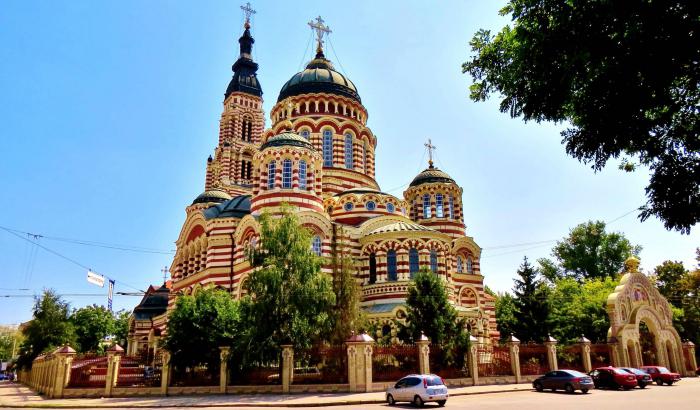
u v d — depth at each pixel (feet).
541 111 50.19
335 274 145.69
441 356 137.49
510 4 52.95
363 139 240.32
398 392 99.19
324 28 268.62
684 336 237.04
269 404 101.24
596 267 289.53
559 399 106.01
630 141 46.55
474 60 58.13
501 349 152.76
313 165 192.34
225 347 129.59
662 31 38.88
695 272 243.19
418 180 240.73
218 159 343.46
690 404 92.63
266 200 183.73
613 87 42.55
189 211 257.14
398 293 167.43
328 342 133.39
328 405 100.63
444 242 182.29
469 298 204.74
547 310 198.08
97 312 319.68
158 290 298.35
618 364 173.99
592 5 42.60
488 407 90.79
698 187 44.21
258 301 128.16
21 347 249.14
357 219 199.82
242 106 351.46
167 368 131.13
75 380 134.72
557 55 46.09
